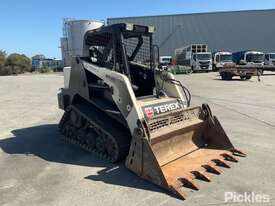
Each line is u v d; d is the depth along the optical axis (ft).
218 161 19.79
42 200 15.98
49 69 204.44
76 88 23.72
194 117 21.75
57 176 18.83
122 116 20.29
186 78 95.25
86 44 23.66
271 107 41.06
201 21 149.69
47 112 39.96
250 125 30.71
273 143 24.57
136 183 17.46
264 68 114.93
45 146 24.82
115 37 21.11
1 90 68.90
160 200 15.60
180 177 17.30
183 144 20.97
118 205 15.23
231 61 125.70
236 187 16.83
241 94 54.70
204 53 124.57
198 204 15.15
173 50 152.56
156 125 19.15
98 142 22.11
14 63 189.16
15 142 26.30
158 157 19.12
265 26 146.00
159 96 22.59
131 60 23.00
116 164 20.25
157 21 151.74
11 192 16.94
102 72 21.15
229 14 147.54
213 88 65.10
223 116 35.22
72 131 25.17
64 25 98.63
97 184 17.53
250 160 20.62
